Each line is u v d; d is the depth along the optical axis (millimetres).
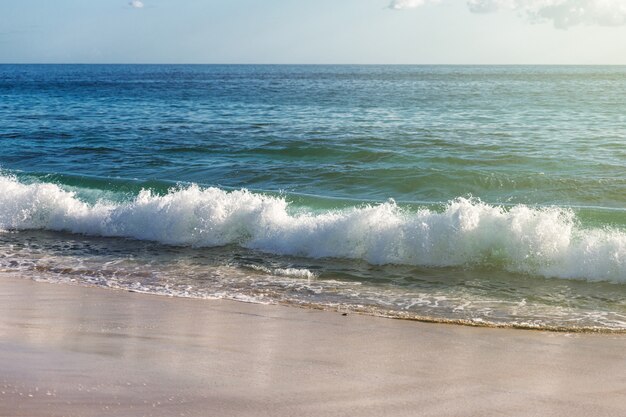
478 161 17766
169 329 6352
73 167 18719
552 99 46344
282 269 9742
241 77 128625
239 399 4316
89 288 8484
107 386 4445
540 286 8781
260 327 6582
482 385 4809
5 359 4996
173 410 4062
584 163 17203
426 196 14430
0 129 27844
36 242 11828
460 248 9992
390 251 10211
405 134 23969
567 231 9703
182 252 10977
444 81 99750
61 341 5668
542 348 5996
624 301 8039
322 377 4875
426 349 5859
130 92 62312
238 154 20109
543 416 4211
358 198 14320
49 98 52156
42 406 4016
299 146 20984
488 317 7297
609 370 5285
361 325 6789
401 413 4168
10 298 7742
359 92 60688
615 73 160875
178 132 26078
